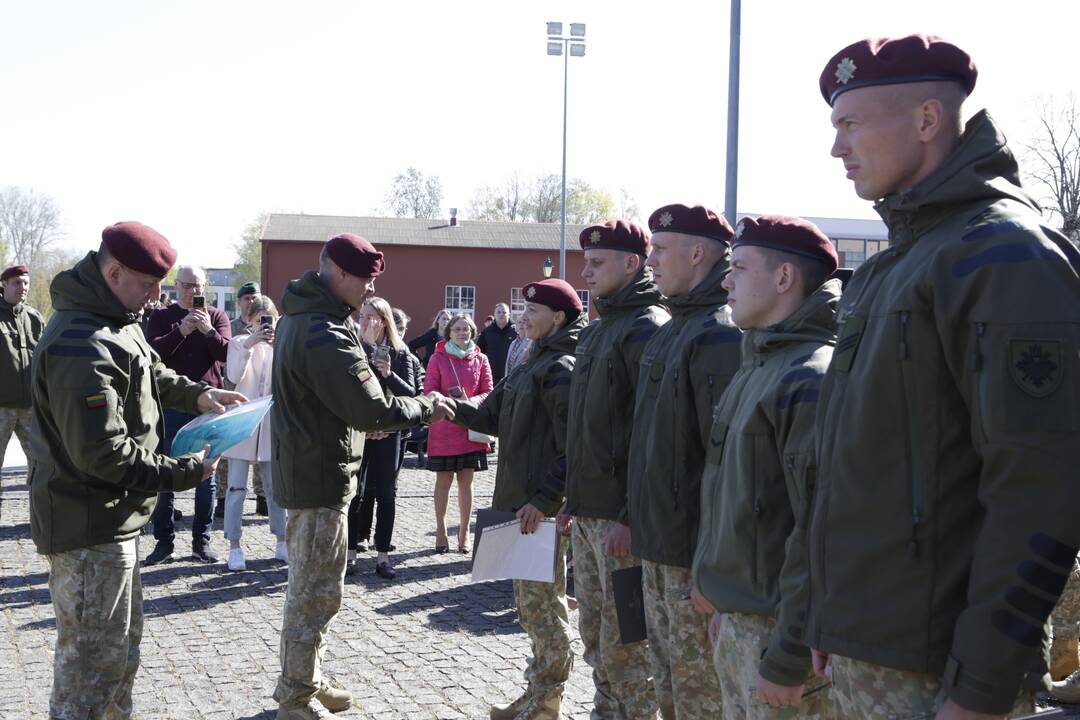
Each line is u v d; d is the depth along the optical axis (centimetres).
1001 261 180
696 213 347
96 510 344
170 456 364
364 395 427
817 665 222
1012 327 175
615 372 392
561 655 443
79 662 344
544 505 428
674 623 330
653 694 396
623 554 387
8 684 498
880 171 210
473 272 4422
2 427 866
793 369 260
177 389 412
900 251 206
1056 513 169
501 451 472
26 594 670
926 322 191
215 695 490
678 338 339
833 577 201
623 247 404
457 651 568
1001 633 171
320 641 441
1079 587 462
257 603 669
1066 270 178
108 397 334
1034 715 184
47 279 6700
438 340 1412
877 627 194
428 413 466
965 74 205
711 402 320
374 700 485
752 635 269
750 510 267
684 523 325
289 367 429
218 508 979
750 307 287
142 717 460
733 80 1155
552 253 4466
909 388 192
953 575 188
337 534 439
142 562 769
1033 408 171
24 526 896
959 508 188
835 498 202
